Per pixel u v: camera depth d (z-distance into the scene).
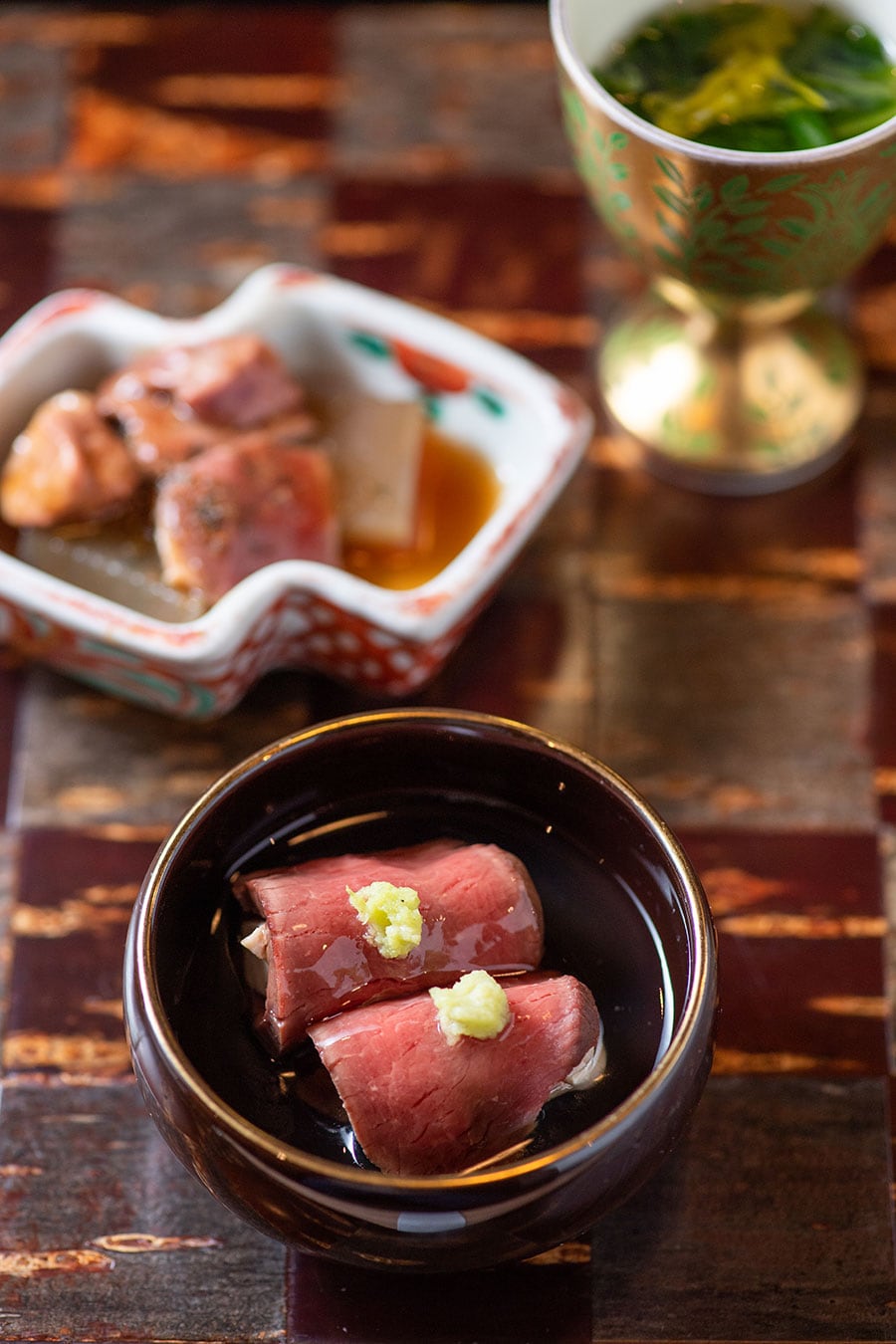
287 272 0.58
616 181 0.54
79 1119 0.51
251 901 0.49
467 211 0.62
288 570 0.53
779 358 0.59
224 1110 0.45
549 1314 0.50
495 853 0.49
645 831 0.48
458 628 0.54
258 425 0.57
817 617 0.57
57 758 0.55
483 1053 0.47
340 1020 0.47
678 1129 0.47
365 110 0.64
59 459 0.56
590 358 0.61
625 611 0.57
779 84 0.55
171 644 0.53
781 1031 0.53
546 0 0.67
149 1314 0.50
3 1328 0.49
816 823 0.55
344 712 0.56
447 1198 0.45
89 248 0.62
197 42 0.64
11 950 0.53
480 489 0.58
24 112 0.63
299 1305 0.50
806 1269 0.50
